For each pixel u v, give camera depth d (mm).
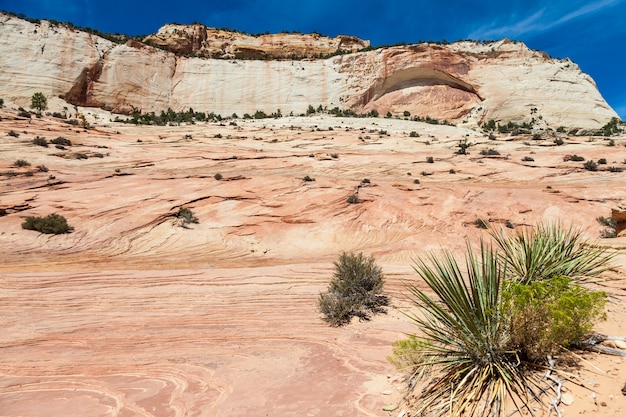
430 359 3467
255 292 9984
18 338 7129
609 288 4867
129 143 37031
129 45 74312
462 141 44125
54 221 16406
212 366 5441
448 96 77750
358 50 90000
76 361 5969
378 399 3688
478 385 2875
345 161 33812
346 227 19594
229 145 39000
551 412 2465
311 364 5219
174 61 79312
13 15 69000
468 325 3141
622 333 3432
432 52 79688
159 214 18938
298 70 83062
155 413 4098
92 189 21625
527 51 81875
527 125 67000
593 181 26938
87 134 38219
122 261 14367
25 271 12164
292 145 40500
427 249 16125
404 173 31203
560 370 2859
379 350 5539
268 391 4340
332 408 3664
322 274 11570
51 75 63469
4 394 4938
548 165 31344
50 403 4562
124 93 69750
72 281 11078
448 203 22359
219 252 16391
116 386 4977
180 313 8484
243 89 78812
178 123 55469
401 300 8297
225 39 107875
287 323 7480
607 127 58219
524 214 20766
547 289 3152
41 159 27375
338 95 80062
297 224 19812
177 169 29281
